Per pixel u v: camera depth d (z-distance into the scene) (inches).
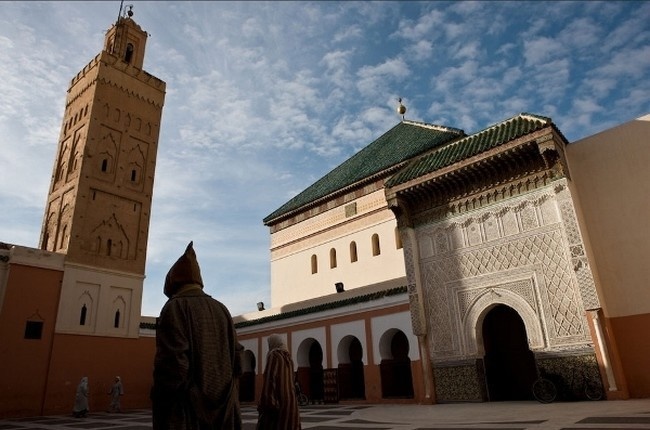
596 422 259.9
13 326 617.9
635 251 453.1
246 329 813.9
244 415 518.0
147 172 864.3
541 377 444.1
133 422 488.4
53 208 807.1
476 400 483.2
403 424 324.5
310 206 917.8
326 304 681.6
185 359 83.0
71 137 839.1
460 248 537.6
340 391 626.8
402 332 630.5
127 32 932.6
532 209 491.8
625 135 484.4
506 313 571.8
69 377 657.0
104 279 740.0
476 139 571.5
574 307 441.4
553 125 477.4
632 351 432.5
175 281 101.3
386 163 793.6
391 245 757.3
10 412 588.1
